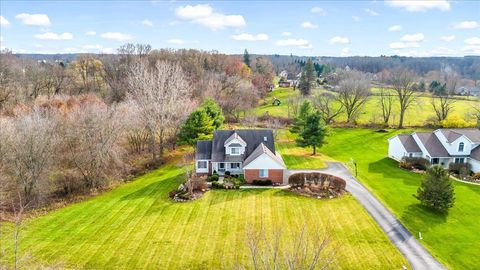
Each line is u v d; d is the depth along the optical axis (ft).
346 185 155.12
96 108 172.24
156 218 125.90
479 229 117.08
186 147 223.10
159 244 108.58
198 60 405.59
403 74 286.87
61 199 153.17
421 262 97.81
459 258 100.07
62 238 113.70
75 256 102.89
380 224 119.24
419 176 171.53
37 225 124.57
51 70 339.57
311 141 201.46
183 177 165.89
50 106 206.18
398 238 110.42
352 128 281.74
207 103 221.87
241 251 103.14
